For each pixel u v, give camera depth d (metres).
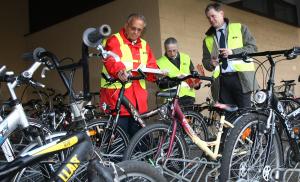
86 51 1.67
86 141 1.66
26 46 8.05
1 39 7.76
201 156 2.68
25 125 1.77
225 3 6.58
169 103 2.70
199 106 4.12
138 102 2.96
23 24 8.09
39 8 7.82
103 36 1.56
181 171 2.54
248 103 3.31
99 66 6.11
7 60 7.80
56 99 4.85
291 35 8.37
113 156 2.58
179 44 5.61
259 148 2.47
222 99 3.44
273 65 2.52
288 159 2.70
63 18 7.11
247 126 2.41
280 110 2.57
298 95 8.34
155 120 2.89
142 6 5.59
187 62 4.32
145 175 1.74
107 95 2.93
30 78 1.88
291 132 2.62
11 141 2.12
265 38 7.49
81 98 1.76
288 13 8.47
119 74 2.60
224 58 2.74
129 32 2.97
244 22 6.96
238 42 3.30
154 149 2.57
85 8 6.59
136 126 2.93
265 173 2.44
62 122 4.06
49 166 1.75
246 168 2.42
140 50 3.06
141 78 2.67
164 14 5.45
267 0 7.79
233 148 2.34
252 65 3.32
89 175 1.61
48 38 7.47
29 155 1.47
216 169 2.50
